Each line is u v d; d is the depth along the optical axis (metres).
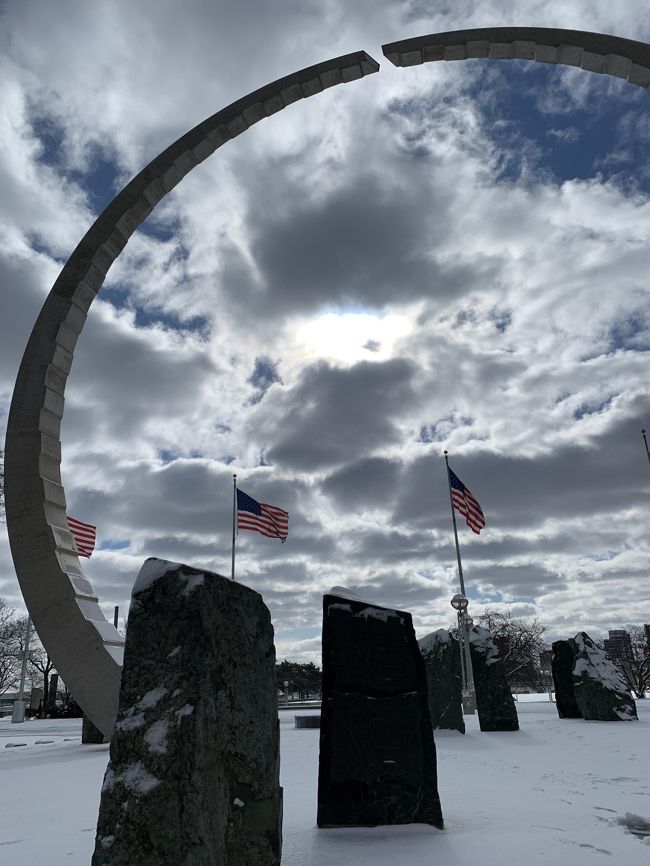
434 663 15.45
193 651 3.83
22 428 14.82
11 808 6.96
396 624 6.32
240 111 17.14
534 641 60.94
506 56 15.94
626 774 8.30
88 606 14.43
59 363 15.52
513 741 12.76
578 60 15.41
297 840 5.31
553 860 4.55
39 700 55.25
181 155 17.03
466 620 26.56
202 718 3.72
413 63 16.47
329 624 6.28
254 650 4.46
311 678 56.09
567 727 15.49
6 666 61.22
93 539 24.69
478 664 15.93
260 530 25.83
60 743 16.12
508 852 4.78
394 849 4.97
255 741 4.27
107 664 13.98
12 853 4.99
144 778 3.53
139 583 4.08
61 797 7.67
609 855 4.64
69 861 4.70
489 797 6.92
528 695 48.62
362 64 16.70
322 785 5.82
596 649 17.94
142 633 3.93
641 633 60.75
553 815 5.96
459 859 4.65
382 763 5.87
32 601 13.99
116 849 3.41
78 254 16.19
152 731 3.65
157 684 3.79
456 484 26.42
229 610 4.27
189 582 4.04
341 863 4.64
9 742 17.33
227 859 3.87
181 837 3.43
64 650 13.91
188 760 3.56
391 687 6.10
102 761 11.45
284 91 17.08
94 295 16.34
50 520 14.52
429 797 5.76
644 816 5.88
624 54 14.87
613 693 16.94
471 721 19.59
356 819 5.73
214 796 3.79
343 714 6.01
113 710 14.16
